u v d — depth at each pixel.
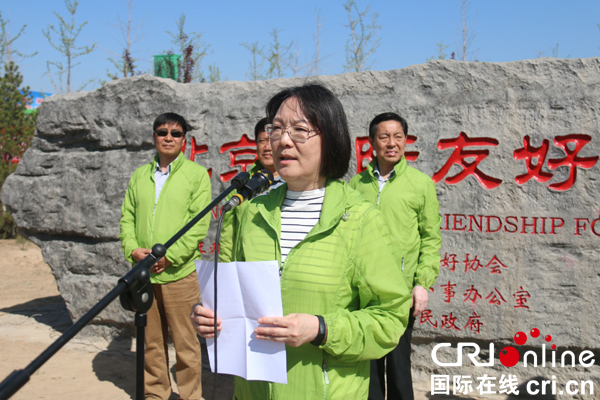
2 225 9.84
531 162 3.76
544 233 3.71
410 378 2.82
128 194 3.64
